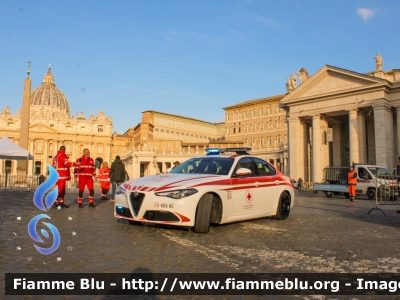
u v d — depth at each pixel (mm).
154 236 7133
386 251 6133
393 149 37000
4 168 103500
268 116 95750
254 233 7723
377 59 37062
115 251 5781
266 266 5035
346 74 37625
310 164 46188
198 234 7426
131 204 7730
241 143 90000
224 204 7988
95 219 9664
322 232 8023
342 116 43844
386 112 35688
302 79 45500
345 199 22844
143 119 112500
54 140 110938
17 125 108438
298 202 18266
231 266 5000
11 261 5109
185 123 120188
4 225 8477
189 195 7375
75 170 13930
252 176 9203
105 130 118688
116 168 16500
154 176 8539
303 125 43344
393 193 14766
